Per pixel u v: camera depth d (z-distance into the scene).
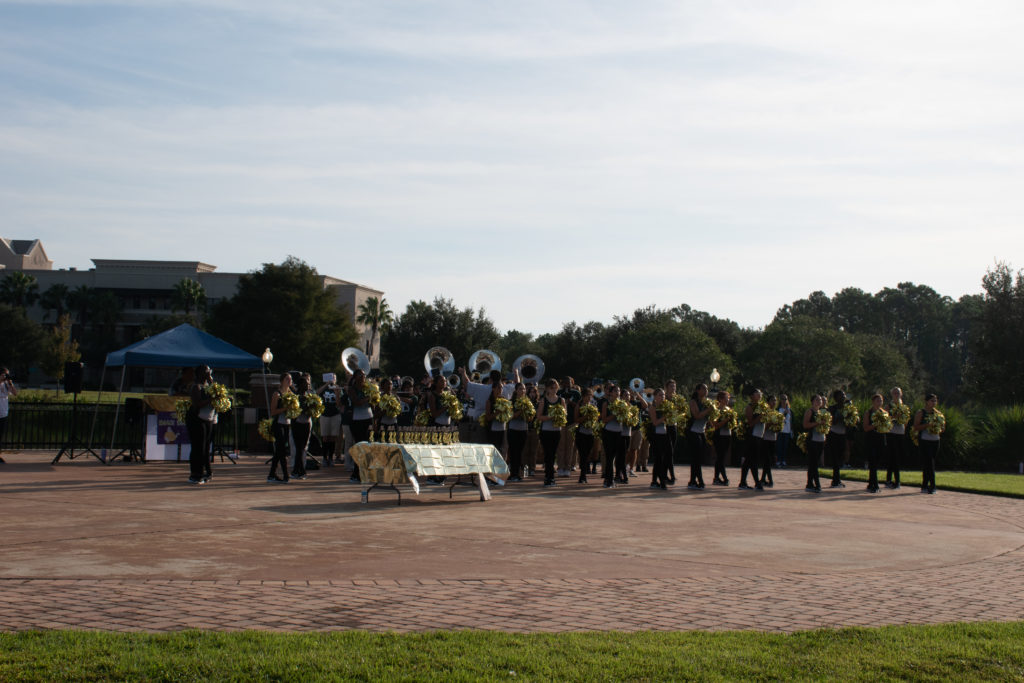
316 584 7.46
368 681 4.93
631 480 18.81
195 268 112.12
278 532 10.12
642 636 6.02
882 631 6.30
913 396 77.75
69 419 23.92
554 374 79.31
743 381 78.69
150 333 94.00
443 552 9.12
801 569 8.87
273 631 5.95
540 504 13.70
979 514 14.13
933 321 149.12
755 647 5.81
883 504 15.23
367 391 16.67
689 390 70.56
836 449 17.88
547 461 16.95
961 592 8.03
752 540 10.62
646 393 21.89
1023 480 21.44
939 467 27.38
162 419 19.72
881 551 10.15
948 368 149.38
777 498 15.80
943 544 10.82
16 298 106.12
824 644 5.92
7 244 127.00
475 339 74.25
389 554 8.92
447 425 17.16
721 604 7.22
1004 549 10.57
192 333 20.48
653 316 79.56
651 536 10.69
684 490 16.83
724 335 89.75
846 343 75.44
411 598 7.06
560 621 6.49
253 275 71.25
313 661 5.20
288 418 15.87
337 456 21.41
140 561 8.24
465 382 19.88
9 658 5.09
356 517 11.56
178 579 7.52
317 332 69.88
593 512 12.85
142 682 4.84
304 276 70.88
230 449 23.70
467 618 6.50
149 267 113.19
